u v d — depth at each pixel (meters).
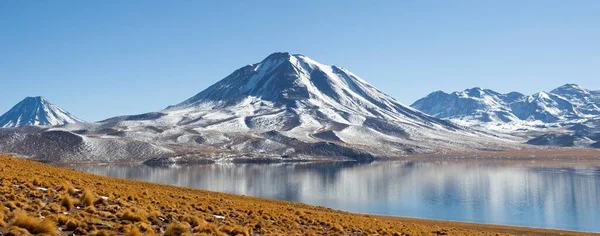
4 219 16.47
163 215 23.28
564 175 180.00
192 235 18.72
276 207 43.06
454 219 88.06
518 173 193.38
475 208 103.56
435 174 196.75
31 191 23.09
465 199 118.94
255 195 125.12
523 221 86.56
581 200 114.69
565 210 100.06
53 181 28.12
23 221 15.48
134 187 38.88
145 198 29.20
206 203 33.62
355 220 40.09
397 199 119.38
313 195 127.62
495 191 134.50
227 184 156.88
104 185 34.44
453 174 194.88
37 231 15.48
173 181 165.62
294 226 29.47
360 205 107.69
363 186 151.75
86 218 18.50
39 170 36.88
